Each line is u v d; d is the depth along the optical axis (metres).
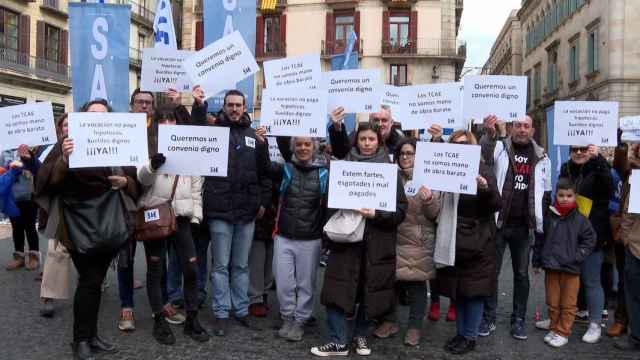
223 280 5.16
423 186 4.70
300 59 5.95
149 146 5.07
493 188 4.66
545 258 5.14
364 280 4.67
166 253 5.50
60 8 29.56
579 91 30.77
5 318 5.50
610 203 5.71
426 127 5.80
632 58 26.16
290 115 5.17
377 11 30.39
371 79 5.78
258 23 31.67
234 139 5.25
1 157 7.49
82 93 6.92
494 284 5.02
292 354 4.72
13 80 26.55
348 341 5.12
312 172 5.09
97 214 4.29
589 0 29.42
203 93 5.48
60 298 5.55
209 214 5.12
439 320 5.89
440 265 4.77
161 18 7.43
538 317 5.84
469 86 5.50
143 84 6.21
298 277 5.08
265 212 5.82
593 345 5.12
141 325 5.38
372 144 4.83
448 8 30.16
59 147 4.36
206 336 4.98
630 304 4.98
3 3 25.89
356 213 4.62
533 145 5.40
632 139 6.05
